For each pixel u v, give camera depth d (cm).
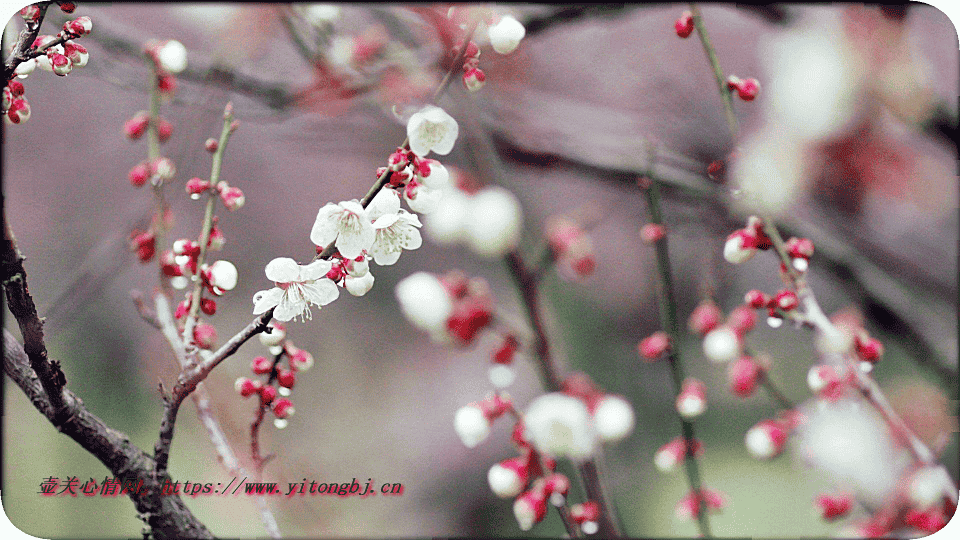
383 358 275
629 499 197
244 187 257
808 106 108
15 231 221
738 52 156
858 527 95
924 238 145
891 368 146
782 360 215
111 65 104
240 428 107
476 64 90
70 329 203
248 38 108
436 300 96
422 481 229
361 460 233
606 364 244
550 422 94
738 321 96
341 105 109
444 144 88
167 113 107
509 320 97
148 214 103
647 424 224
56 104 224
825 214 136
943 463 102
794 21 109
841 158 115
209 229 92
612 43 163
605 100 163
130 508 144
